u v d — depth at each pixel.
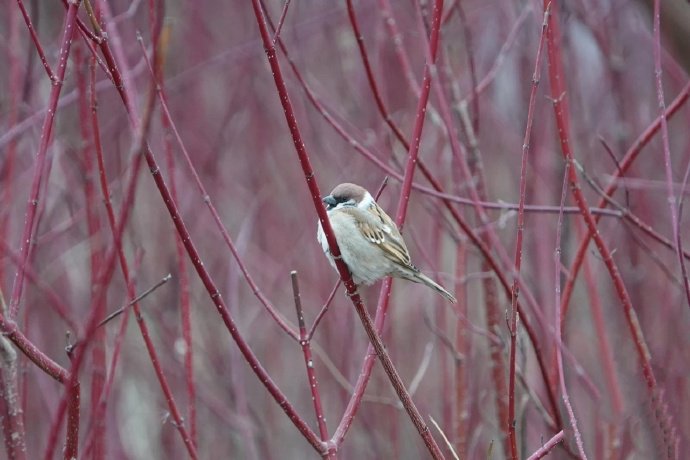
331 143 13.59
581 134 11.96
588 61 13.26
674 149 13.93
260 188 14.12
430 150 13.09
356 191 8.57
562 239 10.22
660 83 6.50
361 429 11.78
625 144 11.86
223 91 15.26
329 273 12.45
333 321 12.23
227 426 11.96
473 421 10.67
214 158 13.70
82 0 6.58
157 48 5.04
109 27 7.07
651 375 7.25
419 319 12.64
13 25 9.59
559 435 6.41
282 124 14.34
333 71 14.59
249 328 12.09
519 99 13.04
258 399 12.97
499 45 13.59
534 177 10.99
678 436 8.27
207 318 12.35
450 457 9.66
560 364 6.25
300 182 13.73
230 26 16.25
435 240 11.07
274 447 12.59
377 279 8.41
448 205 7.79
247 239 12.34
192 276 13.07
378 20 11.79
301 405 12.92
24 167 12.17
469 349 10.10
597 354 11.64
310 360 6.79
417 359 12.20
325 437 6.66
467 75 13.72
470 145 9.34
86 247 12.09
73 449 5.91
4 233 8.27
